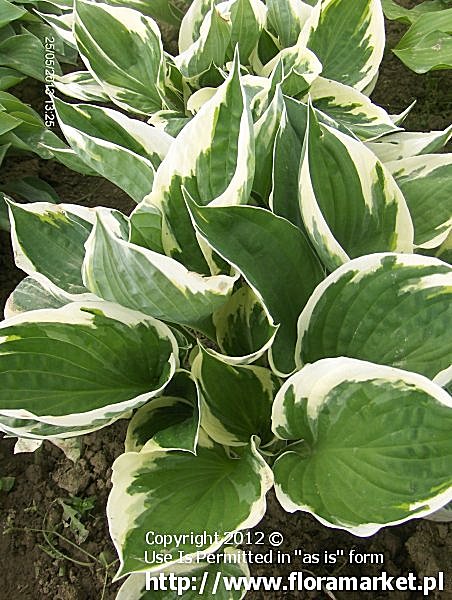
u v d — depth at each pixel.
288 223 0.59
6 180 1.22
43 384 0.61
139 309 0.59
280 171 0.64
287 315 0.64
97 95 0.99
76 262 0.72
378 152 0.83
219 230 0.58
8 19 1.19
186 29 1.04
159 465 0.63
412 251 0.66
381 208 0.64
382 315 0.57
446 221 0.70
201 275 0.63
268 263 0.61
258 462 0.60
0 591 0.84
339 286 0.57
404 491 0.51
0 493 0.91
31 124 1.12
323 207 0.64
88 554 0.85
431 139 0.81
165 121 0.87
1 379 0.60
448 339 0.55
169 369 0.62
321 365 0.53
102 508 0.89
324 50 0.95
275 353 0.63
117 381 0.64
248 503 0.58
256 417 0.69
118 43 0.94
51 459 0.93
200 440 0.67
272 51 1.01
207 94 0.88
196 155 0.63
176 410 0.70
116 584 0.82
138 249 0.53
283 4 0.98
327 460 0.56
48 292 0.75
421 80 1.37
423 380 0.50
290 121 0.67
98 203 1.23
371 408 0.54
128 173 0.69
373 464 0.53
